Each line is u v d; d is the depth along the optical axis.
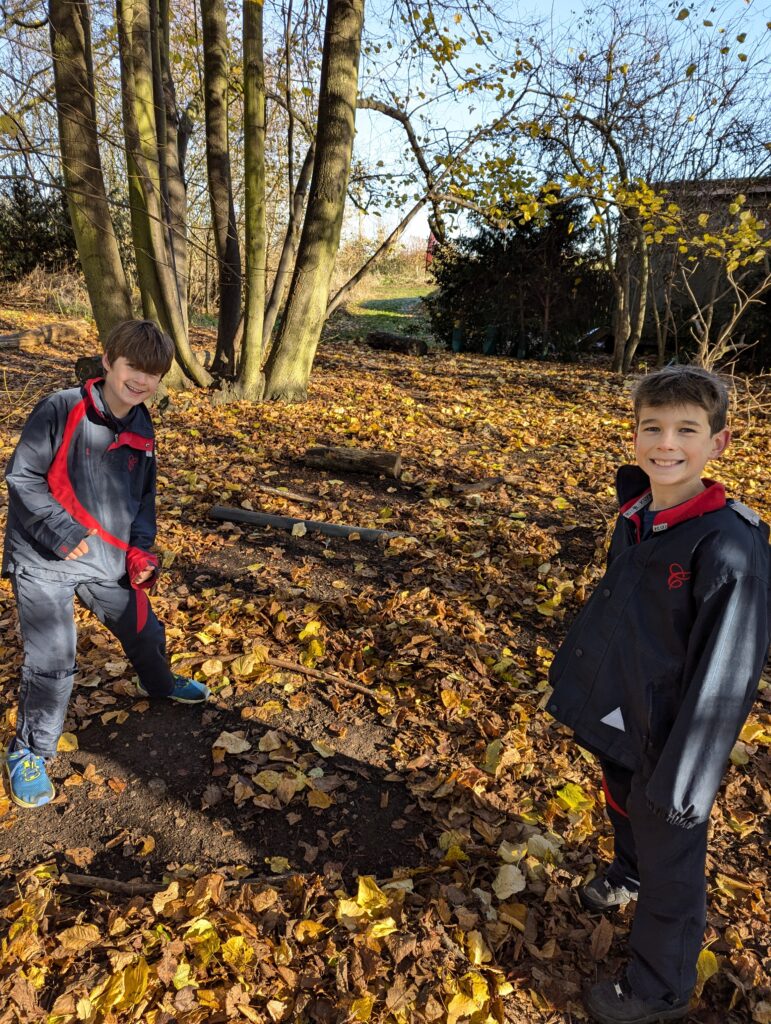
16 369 9.24
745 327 12.84
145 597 2.69
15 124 4.21
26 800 2.53
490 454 6.71
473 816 2.54
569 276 14.05
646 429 1.63
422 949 2.05
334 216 8.04
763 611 1.50
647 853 1.71
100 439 2.29
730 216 11.74
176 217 8.57
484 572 4.27
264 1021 1.86
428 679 3.28
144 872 2.33
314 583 4.16
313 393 9.08
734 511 1.58
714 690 1.48
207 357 10.27
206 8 8.38
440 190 10.60
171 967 1.96
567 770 2.77
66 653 2.42
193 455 6.30
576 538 4.80
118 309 7.77
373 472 5.91
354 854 2.40
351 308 21.16
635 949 1.81
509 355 15.26
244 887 2.21
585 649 1.78
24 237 15.60
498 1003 1.91
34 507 2.18
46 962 1.99
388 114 10.14
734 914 2.20
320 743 2.87
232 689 3.22
